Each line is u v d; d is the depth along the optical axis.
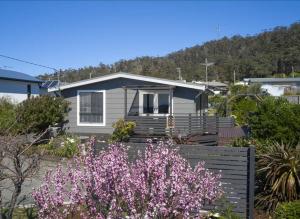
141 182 4.92
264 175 9.13
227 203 8.65
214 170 9.04
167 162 5.20
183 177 5.26
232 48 123.38
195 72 95.88
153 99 22.78
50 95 22.52
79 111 23.45
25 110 19.03
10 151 6.38
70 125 23.48
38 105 19.88
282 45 117.12
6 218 7.00
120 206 4.91
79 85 23.27
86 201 5.05
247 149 8.79
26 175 6.48
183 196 5.00
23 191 9.30
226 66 109.50
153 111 22.70
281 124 11.96
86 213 5.27
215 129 20.58
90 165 5.11
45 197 5.25
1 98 27.66
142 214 4.88
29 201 8.70
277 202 8.73
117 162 4.93
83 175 5.08
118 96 22.94
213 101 37.94
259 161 9.20
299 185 8.70
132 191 4.88
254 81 73.75
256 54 117.12
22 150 7.10
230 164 8.91
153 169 4.98
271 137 12.02
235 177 8.87
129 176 4.90
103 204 4.95
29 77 34.94
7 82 31.91
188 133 19.70
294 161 8.84
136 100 22.83
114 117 22.97
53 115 20.53
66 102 22.58
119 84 22.92
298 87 66.12
